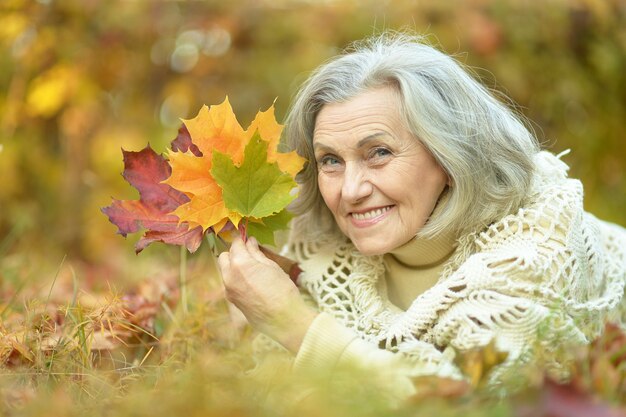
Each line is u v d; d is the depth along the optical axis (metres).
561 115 4.09
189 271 2.40
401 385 1.38
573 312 1.72
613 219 4.21
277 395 1.27
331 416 1.17
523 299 1.61
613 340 1.48
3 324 1.73
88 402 1.37
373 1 3.78
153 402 1.22
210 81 3.98
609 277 1.99
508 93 3.86
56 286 2.50
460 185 1.75
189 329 1.95
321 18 3.79
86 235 3.95
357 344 1.59
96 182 4.05
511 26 3.81
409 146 1.74
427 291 1.72
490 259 1.67
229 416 1.17
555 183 1.89
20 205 4.02
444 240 1.83
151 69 4.07
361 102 1.74
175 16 4.01
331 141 1.76
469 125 1.77
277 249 2.15
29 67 3.97
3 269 2.60
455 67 1.85
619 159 4.29
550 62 3.94
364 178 1.75
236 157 1.70
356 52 1.97
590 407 1.11
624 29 4.02
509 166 1.79
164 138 4.05
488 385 1.38
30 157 4.12
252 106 3.93
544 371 1.28
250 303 1.66
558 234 1.74
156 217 1.73
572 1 3.89
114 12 3.93
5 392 1.37
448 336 1.66
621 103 4.20
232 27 3.91
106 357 1.72
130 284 2.51
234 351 1.90
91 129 4.08
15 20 3.89
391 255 1.95
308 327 1.62
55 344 1.65
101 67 3.99
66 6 3.92
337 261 1.97
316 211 2.03
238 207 1.69
